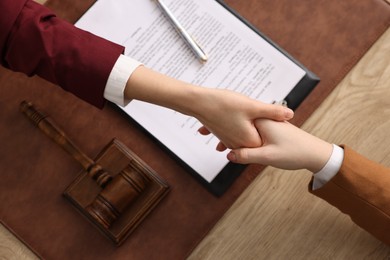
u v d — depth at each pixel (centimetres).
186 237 66
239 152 57
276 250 67
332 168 58
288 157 58
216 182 66
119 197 62
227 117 56
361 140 67
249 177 66
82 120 68
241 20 67
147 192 65
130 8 68
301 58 67
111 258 66
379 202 58
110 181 64
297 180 67
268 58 66
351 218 63
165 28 68
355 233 66
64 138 65
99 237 66
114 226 65
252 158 58
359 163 58
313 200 67
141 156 67
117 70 55
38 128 67
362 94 67
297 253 67
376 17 67
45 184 67
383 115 67
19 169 68
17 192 67
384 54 67
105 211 62
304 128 67
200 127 66
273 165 59
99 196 62
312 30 67
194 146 66
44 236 67
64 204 67
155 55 67
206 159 66
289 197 67
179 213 66
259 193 67
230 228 67
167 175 66
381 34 67
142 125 67
